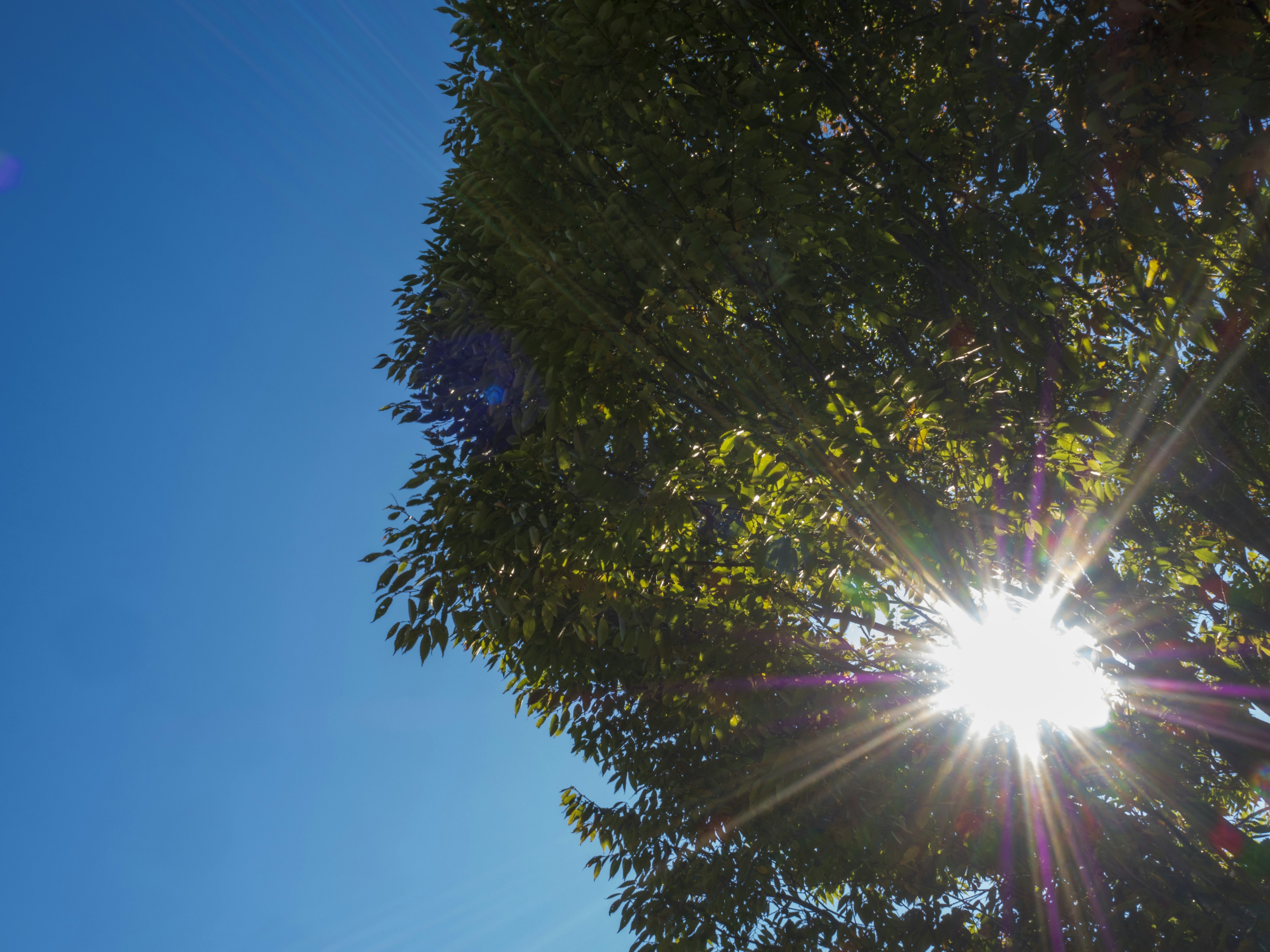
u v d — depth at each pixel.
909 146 3.85
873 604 4.76
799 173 4.32
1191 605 4.60
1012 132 3.47
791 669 5.21
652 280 4.13
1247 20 2.76
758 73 4.16
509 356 5.25
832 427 3.75
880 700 5.20
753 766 5.56
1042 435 3.92
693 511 4.05
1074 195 3.62
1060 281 4.09
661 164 4.03
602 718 6.83
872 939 5.62
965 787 5.05
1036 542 4.14
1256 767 4.30
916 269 4.80
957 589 4.10
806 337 4.46
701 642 5.28
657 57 4.08
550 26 4.66
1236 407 4.91
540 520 4.66
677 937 5.93
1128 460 4.22
